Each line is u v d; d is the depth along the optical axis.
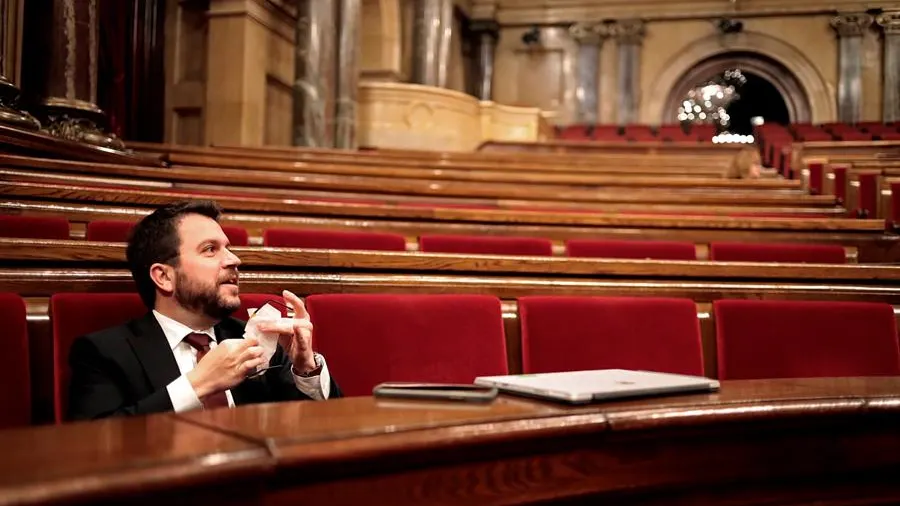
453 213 3.60
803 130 10.33
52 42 4.61
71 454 0.77
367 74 10.06
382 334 1.75
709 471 1.10
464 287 2.11
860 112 11.77
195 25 7.71
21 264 1.72
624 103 12.33
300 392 1.47
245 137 7.45
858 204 5.16
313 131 7.49
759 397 1.16
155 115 7.64
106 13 6.92
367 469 0.88
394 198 4.44
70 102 4.62
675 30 12.34
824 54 11.94
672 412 1.06
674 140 10.91
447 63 10.41
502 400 1.14
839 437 1.17
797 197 4.89
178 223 1.48
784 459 1.14
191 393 1.29
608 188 5.77
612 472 1.05
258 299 1.70
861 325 2.08
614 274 2.33
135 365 1.41
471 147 9.23
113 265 1.81
